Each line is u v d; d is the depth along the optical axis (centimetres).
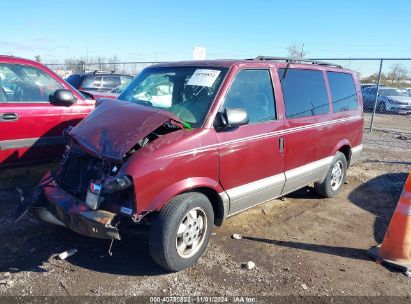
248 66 446
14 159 528
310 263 420
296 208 580
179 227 372
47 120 552
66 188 401
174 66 480
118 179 338
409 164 895
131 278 375
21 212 395
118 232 354
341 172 636
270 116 465
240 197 429
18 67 545
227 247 445
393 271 413
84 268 388
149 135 379
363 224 532
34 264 392
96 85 1244
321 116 552
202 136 382
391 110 2172
